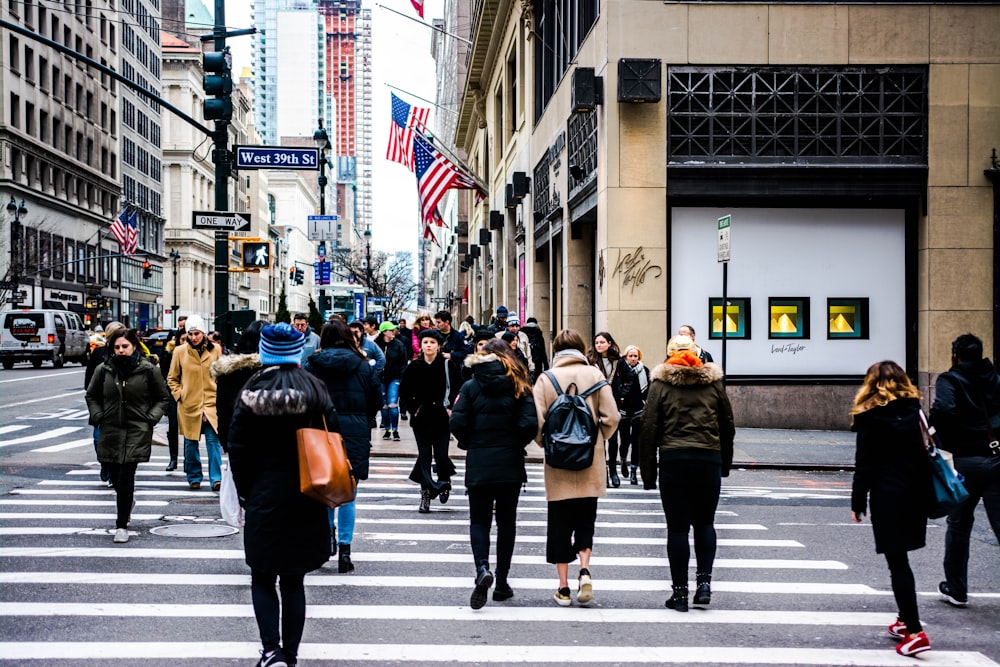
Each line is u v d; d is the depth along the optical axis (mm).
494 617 6750
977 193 18688
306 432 5160
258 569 5211
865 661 5922
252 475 5344
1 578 7473
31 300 62281
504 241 38562
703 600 7043
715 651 6066
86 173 73938
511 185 35312
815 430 19047
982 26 18656
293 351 5453
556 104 25672
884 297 19203
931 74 18625
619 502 11805
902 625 6344
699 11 18547
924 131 18688
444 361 11109
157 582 7449
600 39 19438
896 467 6250
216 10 17875
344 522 7957
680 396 7133
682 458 7035
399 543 9141
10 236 56844
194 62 110188
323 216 33438
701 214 18953
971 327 18625
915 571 8469
